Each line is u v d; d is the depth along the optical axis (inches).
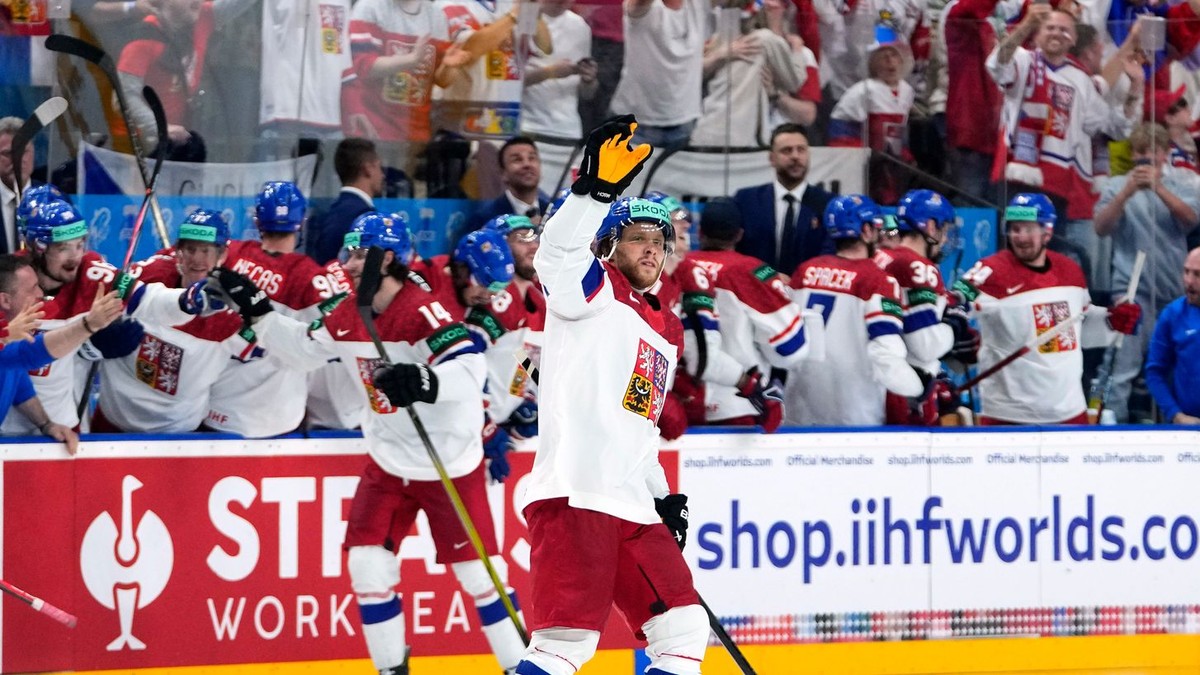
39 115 520.4
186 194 590.9
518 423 563.2
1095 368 660.7
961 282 640.4
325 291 563.8
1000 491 590.9
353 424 580.4
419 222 616.4
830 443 573.6
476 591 510.3
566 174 630.5
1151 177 663.1
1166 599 608.7
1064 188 665.0
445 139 615.5
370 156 605.3
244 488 530.0
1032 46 655.1
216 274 502.9
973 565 588.4
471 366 495.2
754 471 566.9
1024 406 640.4
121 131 579.8
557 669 375.9
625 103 629.6
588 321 384.2
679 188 638.5
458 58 613.0
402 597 542.3
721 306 593.0
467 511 502.3
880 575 579.5
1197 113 663.8
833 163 650.8
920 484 583.2
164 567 522.9
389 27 603.2
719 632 413.4
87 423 557.9
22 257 510.3
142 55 579.5
